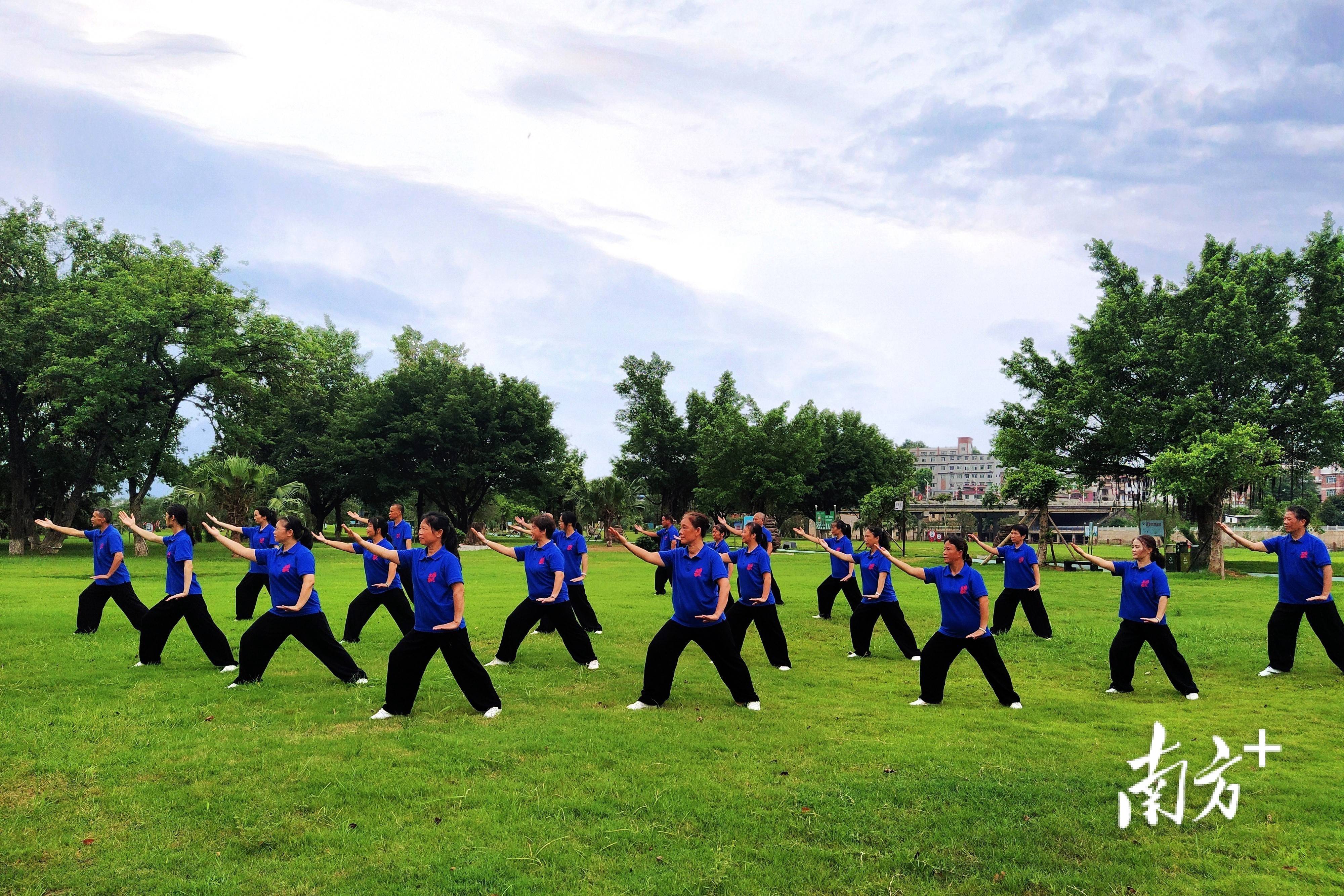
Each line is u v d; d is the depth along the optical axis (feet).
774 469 161.58
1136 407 107.14
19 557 106.52
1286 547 32.24
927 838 15.47
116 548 37.01
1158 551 28.68
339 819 16.06
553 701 26.16
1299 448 109.19
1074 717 24.75
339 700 25.52
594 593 62.64
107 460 131.44
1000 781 18.51
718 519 36.70
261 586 41.96
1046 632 40.68
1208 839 15.65
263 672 27.94
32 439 123.75
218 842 15.03
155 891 13.25
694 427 207.31
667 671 25.39
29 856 14.37
